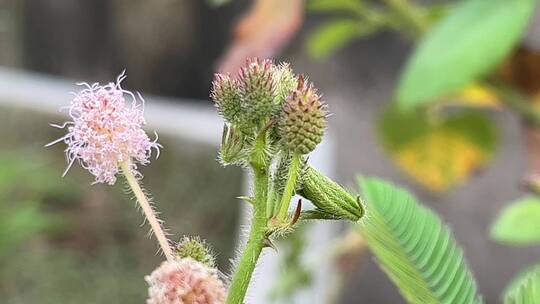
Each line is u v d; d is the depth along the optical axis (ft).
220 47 2.45
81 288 1.77
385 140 1.20
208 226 1.86
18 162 1.88
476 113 1.17
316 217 0.52
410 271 0.58
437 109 1.17
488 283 1.90
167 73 2.51
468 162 1.20
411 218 0.59
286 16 0.96
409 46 2.19
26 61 2.67
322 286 1.30
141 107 0.59
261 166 0.51
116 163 0.54
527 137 1.09
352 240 1.28
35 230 1.77
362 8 1.04
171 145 1.96
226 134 0.52
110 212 1.91
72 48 2.60
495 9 0.83
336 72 2.22
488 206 1.94
